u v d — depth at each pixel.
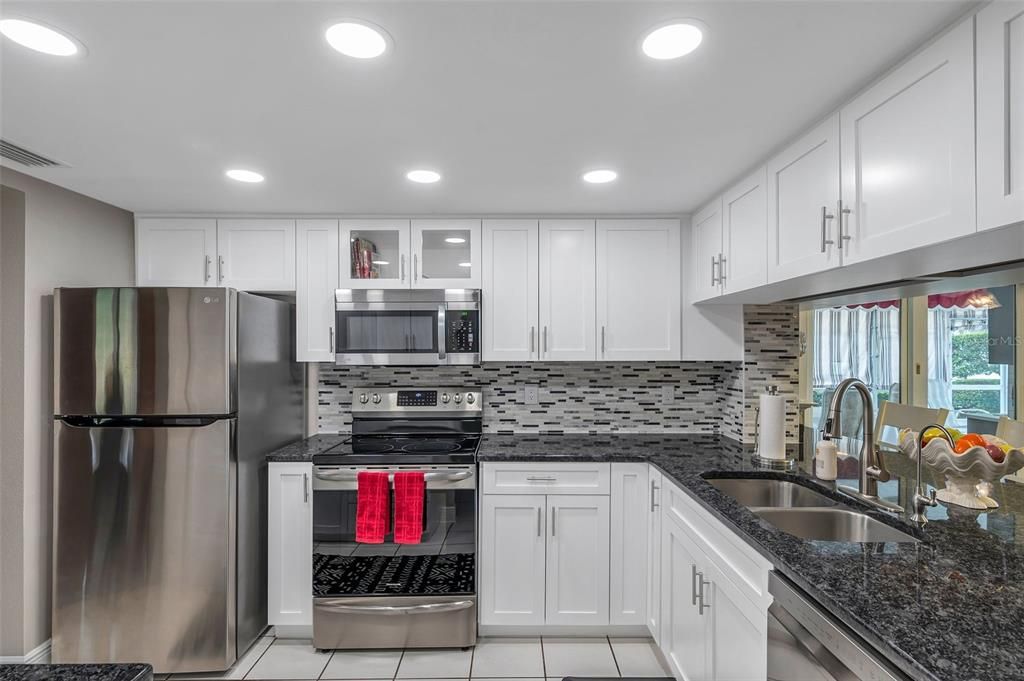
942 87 1.15
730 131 1.72
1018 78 0.98
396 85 1.43
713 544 1.72
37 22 1.13
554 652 2.42
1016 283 1.65
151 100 1.51
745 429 2.79
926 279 1.72
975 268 1.58
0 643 2.24
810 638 1.12
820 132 1.61
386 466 2.48
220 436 2.27
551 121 1.65
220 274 2.77
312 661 2.38
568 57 1.29
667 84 1.42
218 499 2.27
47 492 2.34
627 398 3.11
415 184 2.30
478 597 2.49
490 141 1.82
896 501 1.70
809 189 1.68
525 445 2.75
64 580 2.26
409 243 2.81
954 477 1.66
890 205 1.32
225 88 1.44
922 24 1.14
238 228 2.79
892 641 0.87
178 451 2.26
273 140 1.81
